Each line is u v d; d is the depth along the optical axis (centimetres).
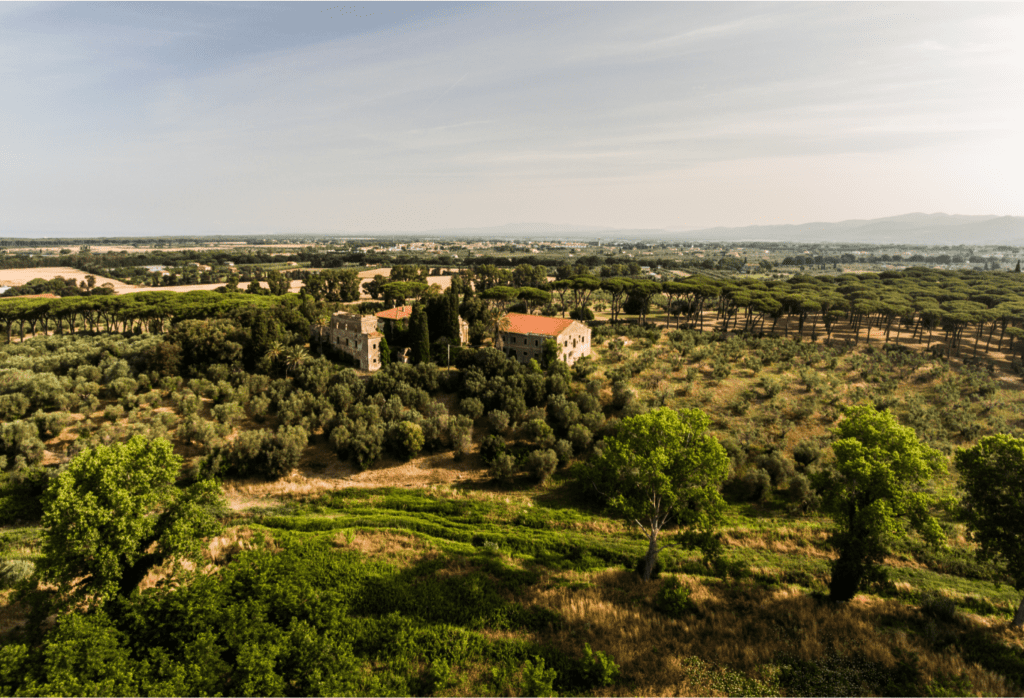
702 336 12588
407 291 16000
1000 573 4344
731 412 8044
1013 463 3500
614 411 8206
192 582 3453
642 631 3525
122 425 7062
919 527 3531
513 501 6172
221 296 14325
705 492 3966
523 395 8112
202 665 2662
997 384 9319
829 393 8631
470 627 3681
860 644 3284
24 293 19100
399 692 2892
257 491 6425
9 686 2638
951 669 3027
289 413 7688
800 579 4428
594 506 6038
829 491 3822
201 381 8556
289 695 2703
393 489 6506
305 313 12038
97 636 2798
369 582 4241
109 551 3388
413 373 8762
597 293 19938
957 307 12744
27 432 6588
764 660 3166
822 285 17375
